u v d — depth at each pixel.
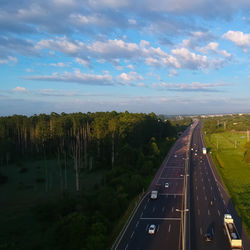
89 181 86.94
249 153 118.25
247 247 45.22
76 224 45.34
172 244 46.75
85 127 139.25
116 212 57.78
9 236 47.84
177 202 69.69
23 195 71.06
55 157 129.50
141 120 154.88
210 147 169.25
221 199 71.75
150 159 109.81
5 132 131.25
